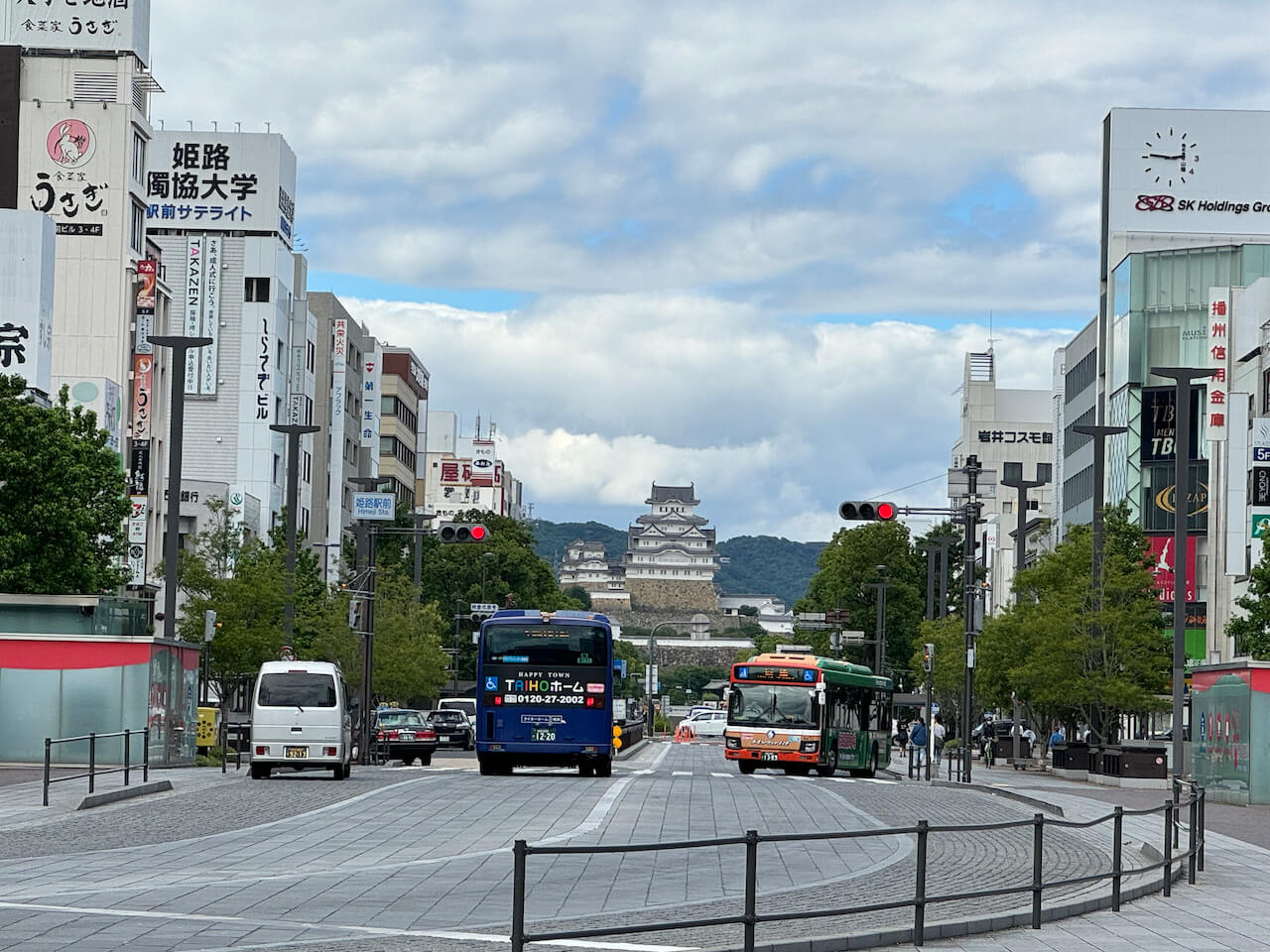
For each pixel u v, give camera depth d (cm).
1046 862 2511
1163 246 11394
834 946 1542
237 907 1722
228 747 6581
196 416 10394
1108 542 6725
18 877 1977
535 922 1658
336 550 11775
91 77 8312
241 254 10519
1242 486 8144
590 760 4753
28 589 5459
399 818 2939
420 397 16088
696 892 1958
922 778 6147
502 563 13550
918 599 12019
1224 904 2038
